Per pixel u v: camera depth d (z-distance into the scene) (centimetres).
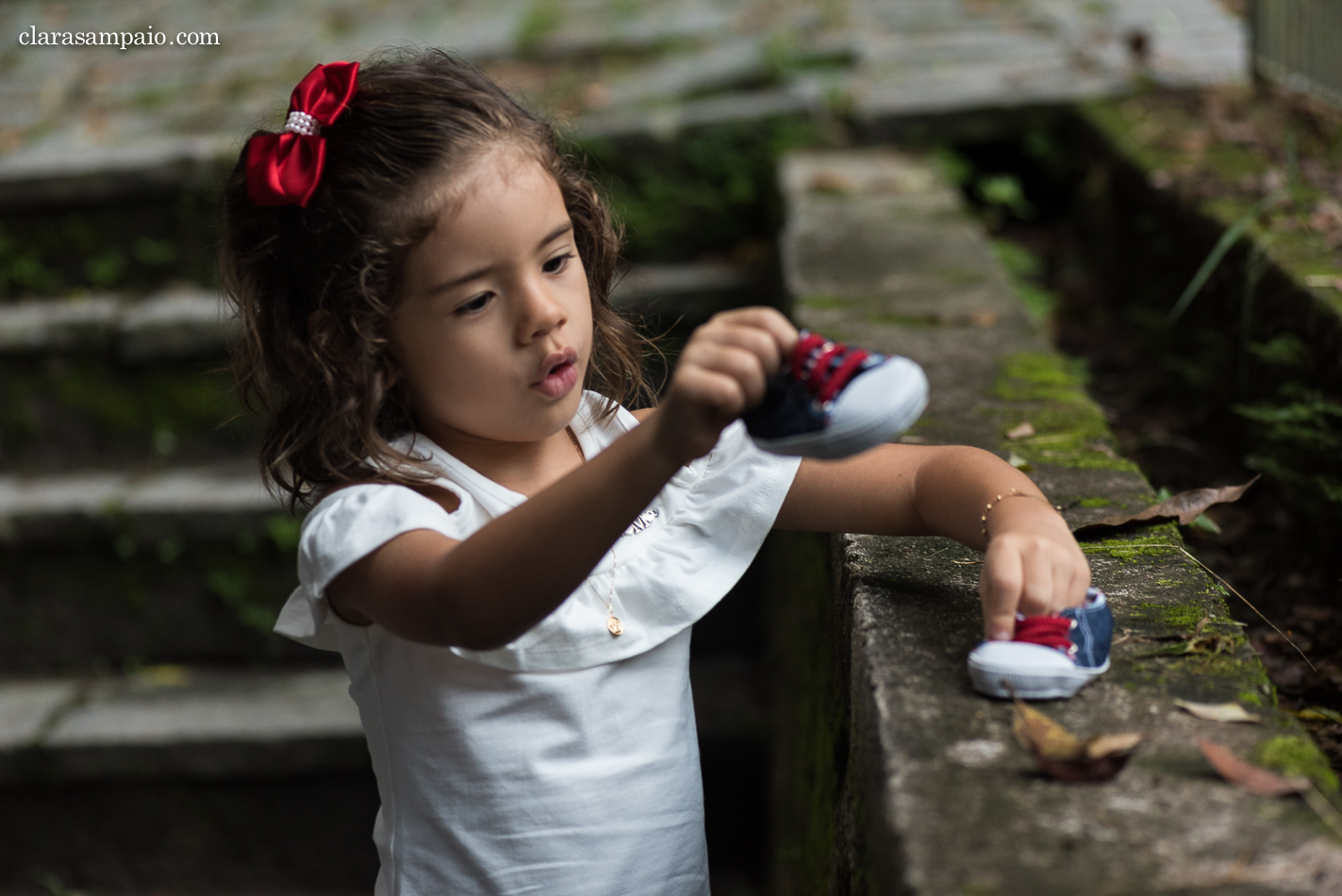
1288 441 160
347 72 96
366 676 102
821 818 142
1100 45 342
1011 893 67
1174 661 92
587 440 112
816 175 283
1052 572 88
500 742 98
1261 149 238
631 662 103
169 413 285
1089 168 283
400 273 92
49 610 271
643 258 313
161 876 252
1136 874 68
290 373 101
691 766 108
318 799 248
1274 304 171
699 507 108
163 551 264
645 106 331
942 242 237
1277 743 79
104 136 338
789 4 419
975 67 334
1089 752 75
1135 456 200
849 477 108
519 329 93
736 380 73
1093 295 272
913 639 97
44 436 289
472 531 98
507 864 99
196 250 300
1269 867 68
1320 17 247
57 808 249
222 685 264
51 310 292
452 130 93
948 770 78
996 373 169
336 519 91
